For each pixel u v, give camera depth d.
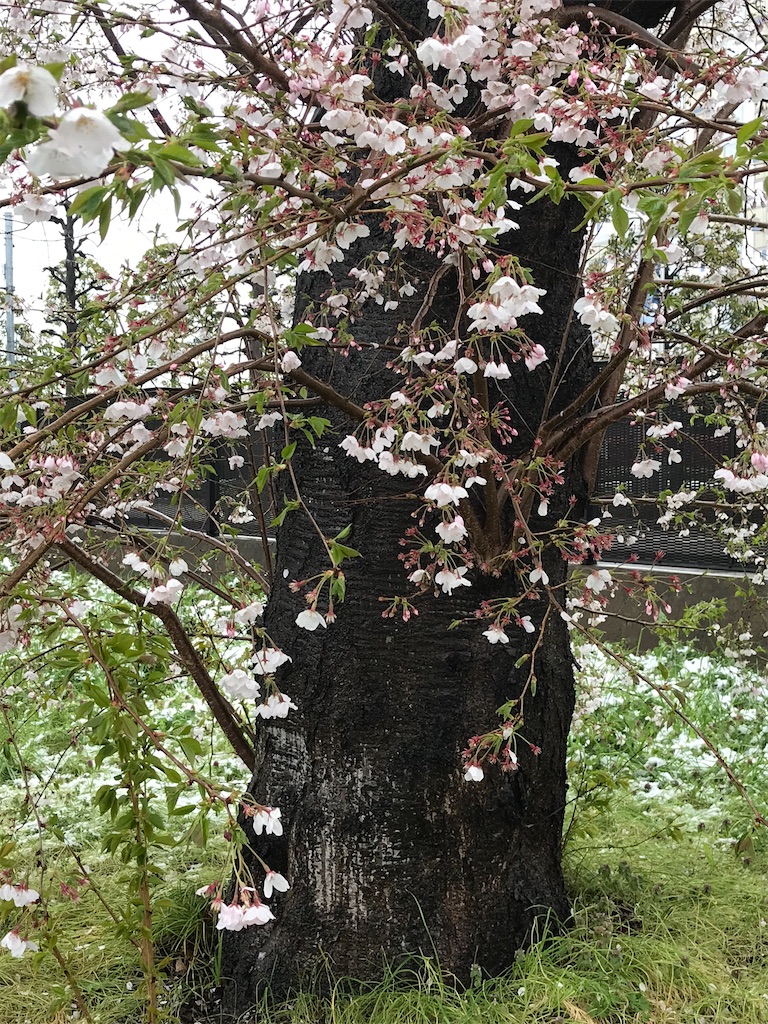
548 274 2.52
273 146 1.68
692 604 6.14
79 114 0.88
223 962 2.62
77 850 3.50
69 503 1.85
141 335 1.65
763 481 1.93
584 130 1.78
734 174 1.27
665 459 6.17
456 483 1.78
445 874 2.47
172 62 1.86
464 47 1.51
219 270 1.86
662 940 2.73
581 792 3.36
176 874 3.25
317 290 2.58
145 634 2.03
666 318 2.52
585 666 4.20
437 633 2.44
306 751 2.51
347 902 2.46
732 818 3.80
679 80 2.00
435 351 2.32
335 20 1.84
